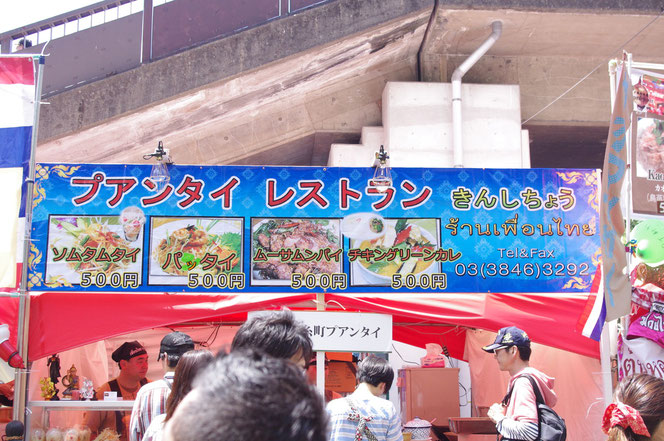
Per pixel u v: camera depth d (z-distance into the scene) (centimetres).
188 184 528
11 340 493
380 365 371
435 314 517
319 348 498
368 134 849
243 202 529
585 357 566
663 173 538
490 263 532
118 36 765
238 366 100
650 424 211
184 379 267
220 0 766
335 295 520
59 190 522
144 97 740
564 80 886
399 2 758
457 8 757
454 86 795
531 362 642
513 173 546
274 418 93
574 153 1018
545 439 365
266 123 859
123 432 539
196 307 511
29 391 500
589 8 763
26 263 505
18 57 536
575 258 536
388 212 534
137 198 523
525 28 805
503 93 823
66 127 739
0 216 512
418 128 805
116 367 698
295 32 751
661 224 529
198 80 741
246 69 741
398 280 524
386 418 358
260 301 514
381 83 882
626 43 849
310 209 531
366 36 762
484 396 721
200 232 522
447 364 820
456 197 539
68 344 499
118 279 511
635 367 510
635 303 511
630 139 532
